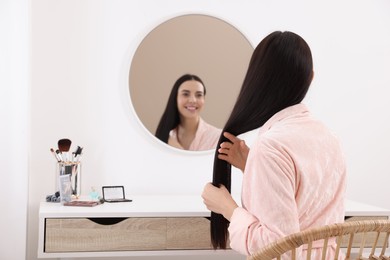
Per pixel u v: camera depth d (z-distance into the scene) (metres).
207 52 2.95
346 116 3.11
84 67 2.86
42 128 2.83
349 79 3.11
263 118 1.37
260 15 3.00
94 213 2.26
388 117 3.15
